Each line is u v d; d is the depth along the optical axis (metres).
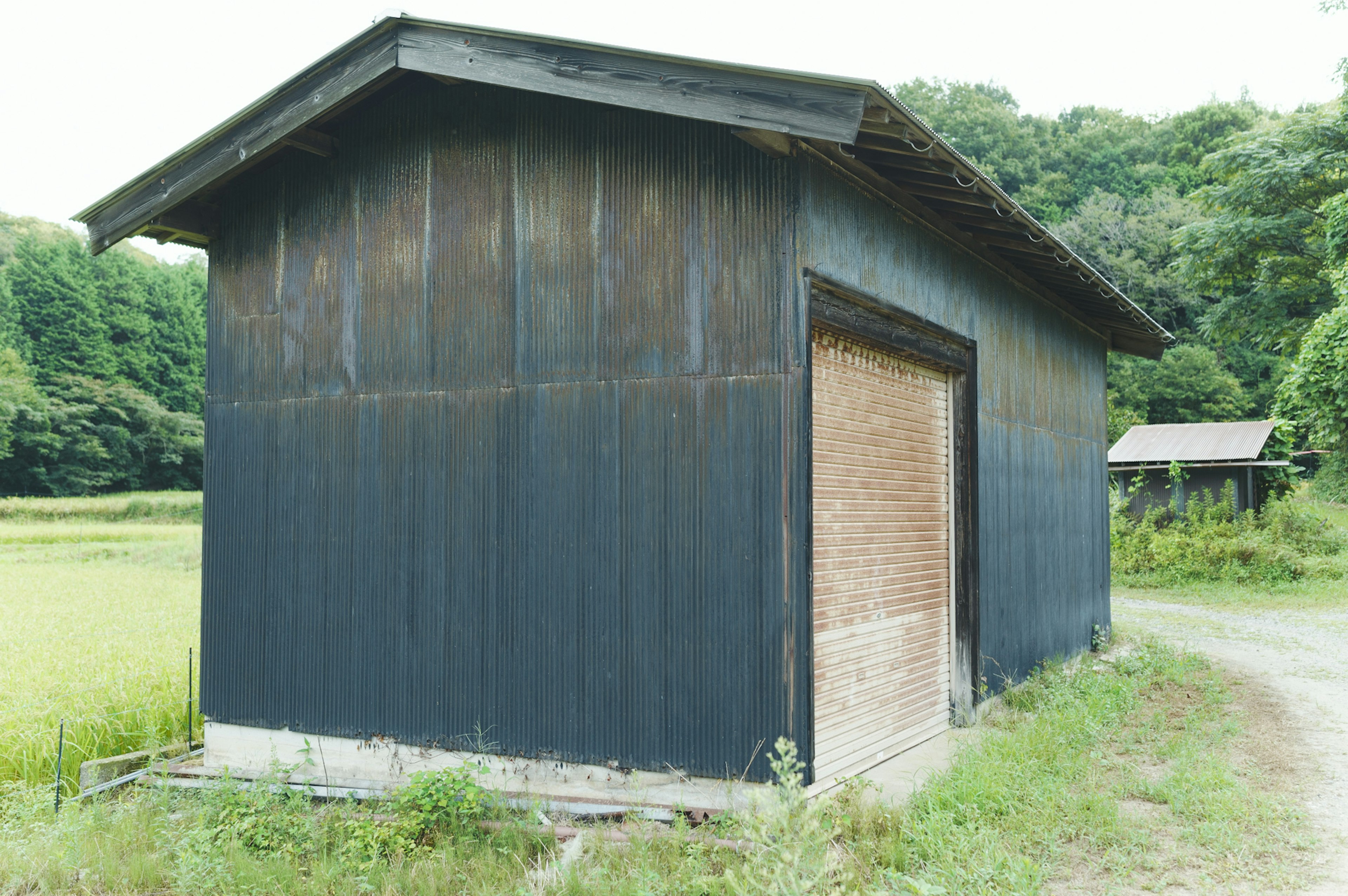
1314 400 18.17
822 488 5.61
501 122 5.84
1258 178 25.50
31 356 53.16
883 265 5.98
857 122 4.21
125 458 52.06
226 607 6.70
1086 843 4.53
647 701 5.17
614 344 5.41
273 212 6.70
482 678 5.70
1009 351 8.34
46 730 7.64
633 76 4.80
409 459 6.05
